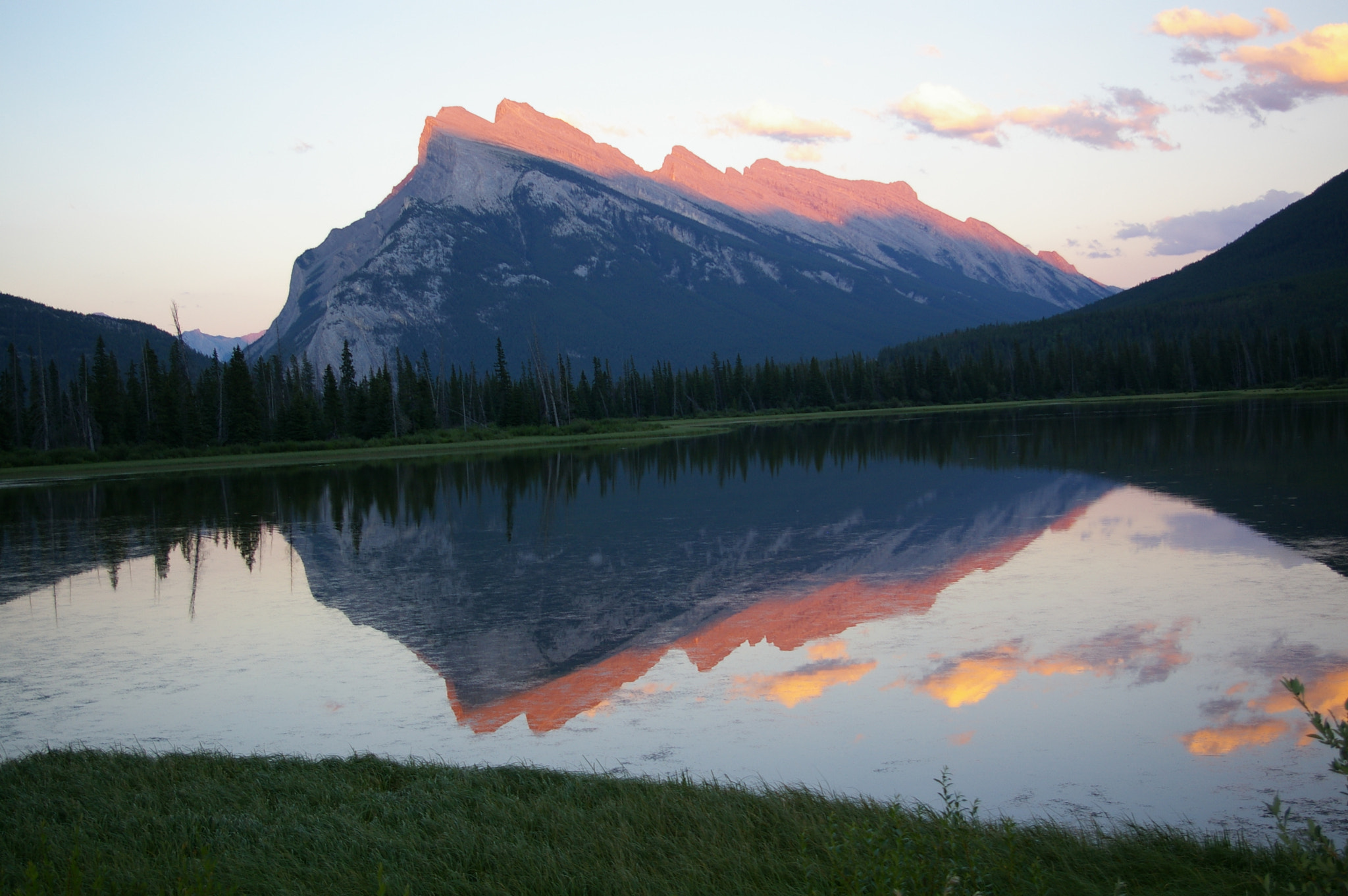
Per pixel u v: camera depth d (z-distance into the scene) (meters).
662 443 93.94
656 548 31.31
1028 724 14.01
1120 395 178.75
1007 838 8.06
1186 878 8.26
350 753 13.88
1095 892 7.94
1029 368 193.00
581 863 8.84
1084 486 42.22
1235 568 24.03
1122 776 12.02
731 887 8.23
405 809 10.54
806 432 104.56
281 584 27.48
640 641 19.81
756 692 16.06
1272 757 12.48
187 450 98.50
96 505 51.97
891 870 7.50
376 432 115.44
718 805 10.36
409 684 17.34
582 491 50.44
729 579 25.78
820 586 24.34
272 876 8.55
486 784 11.50
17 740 14.82
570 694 16.41
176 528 40.97
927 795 11.63
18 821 10.14
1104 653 17.44
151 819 10.09
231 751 14.03
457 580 27.30
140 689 17.48
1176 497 37.00
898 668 17.05
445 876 8.67
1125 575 23.89
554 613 22.66
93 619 23.58
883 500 40.91
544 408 132.12
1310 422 73.62
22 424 116.19
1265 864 8.46
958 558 27.20
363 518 42.06
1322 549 25.61
